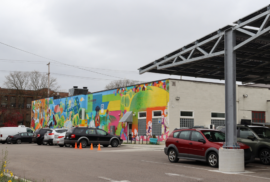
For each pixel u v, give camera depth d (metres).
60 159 15.86
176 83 29.77
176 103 29.52
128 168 12.62
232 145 12.02
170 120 29.05
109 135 27.47
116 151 21.84
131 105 33.97
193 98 30.39
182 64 15.23
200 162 15.07
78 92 49.38
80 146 25.12
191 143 14.09
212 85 31.55
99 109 39.31
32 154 18.75
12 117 73.50
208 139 13.82
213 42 13.86
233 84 12.17
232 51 12.24
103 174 11.05
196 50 14.53
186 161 15.52
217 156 12.92
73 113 44.69
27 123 80.94
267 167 13.50
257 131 15.27
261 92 34.00
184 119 29.75
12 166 13.12
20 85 70.19
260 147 14.59
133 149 24.09
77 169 12.27
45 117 53.38
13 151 21.34
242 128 15.61
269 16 10.64
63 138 28.72
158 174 11.08
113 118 36.66
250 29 12.33
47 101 53.06
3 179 8.96
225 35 12.52
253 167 13.49
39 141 33.31
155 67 16.50
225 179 10.05
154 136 30.19
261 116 33.75
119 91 36.03
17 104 80.50
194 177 10.44
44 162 14.55
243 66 16.72
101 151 21.80
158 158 16.78
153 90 31.23
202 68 16.94
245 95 32.81
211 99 31.30
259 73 18.17
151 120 31.17
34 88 70.56
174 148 14.79
